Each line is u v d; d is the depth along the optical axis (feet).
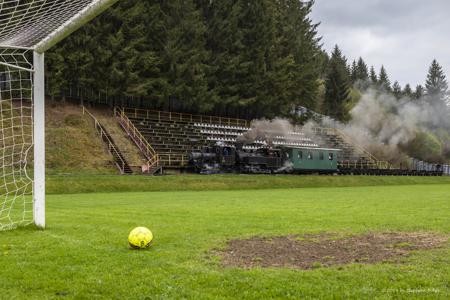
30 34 31.01
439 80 310.04
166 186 92.94
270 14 172.96
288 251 23.24
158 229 31.19
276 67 174.09
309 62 199.21
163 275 17.93
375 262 20.54
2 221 36.96
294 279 17.39
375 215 41.65
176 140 135.23
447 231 29.99
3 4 26.14
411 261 20.53
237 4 162.30
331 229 31.42
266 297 15.30
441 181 156.87
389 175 160.45
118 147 118.83
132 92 135.23
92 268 19.04
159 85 142.00
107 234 28.60
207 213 43.52
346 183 125.90
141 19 139.33
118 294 15.60
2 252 22.57
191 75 147.74
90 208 48.80
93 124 125.90
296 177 120.26
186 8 150.51
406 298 15.08
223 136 151.43
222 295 15.53
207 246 24.34
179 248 23.79
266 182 109.70
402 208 49.73
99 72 130.41
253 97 165.17
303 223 35.12
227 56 158.81
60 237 27.27
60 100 132.98
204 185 98.17
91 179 86.89
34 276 17.80
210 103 153.69
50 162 103.76
